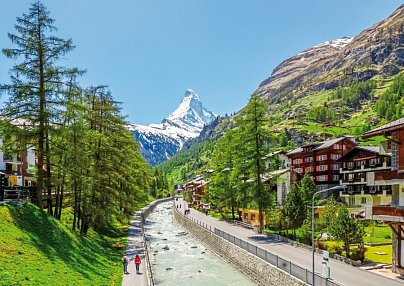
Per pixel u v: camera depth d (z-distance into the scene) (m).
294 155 109.44
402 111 199.62
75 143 39.91
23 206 35.69
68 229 40.50
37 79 36.25
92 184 45.00
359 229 38.91
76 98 37.44
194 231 71.88
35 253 29.23
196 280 39.31
